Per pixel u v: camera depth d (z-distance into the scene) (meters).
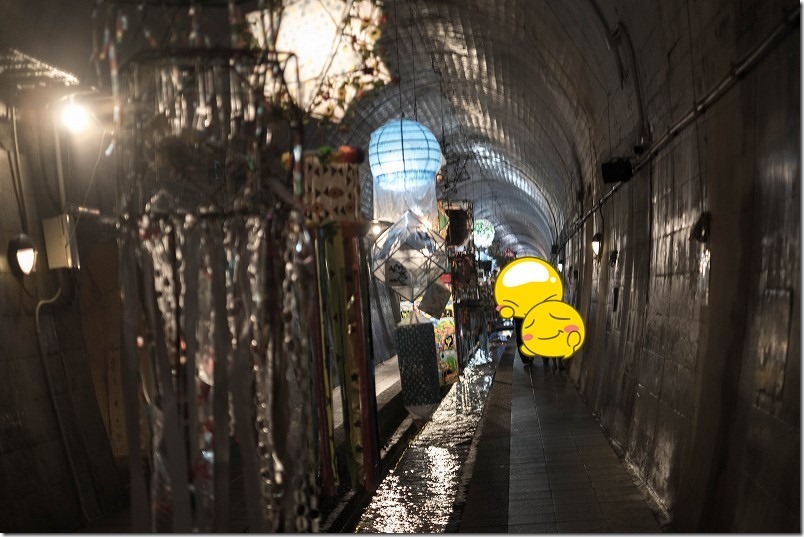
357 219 5.45
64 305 7.38
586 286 15.63
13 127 6.72
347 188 5.44
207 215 3.86
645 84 8.20
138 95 3.75
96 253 8.43
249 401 3.75
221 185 3.96
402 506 7.93
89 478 6.98
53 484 6.44
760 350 4.27
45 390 6.73
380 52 5.35
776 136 4.20
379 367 20.33
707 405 5.19
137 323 3.68
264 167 3.88
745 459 4.27
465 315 19.52
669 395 6.54
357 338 5.57
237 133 3.87
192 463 3.72
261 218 3.90
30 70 6.21
